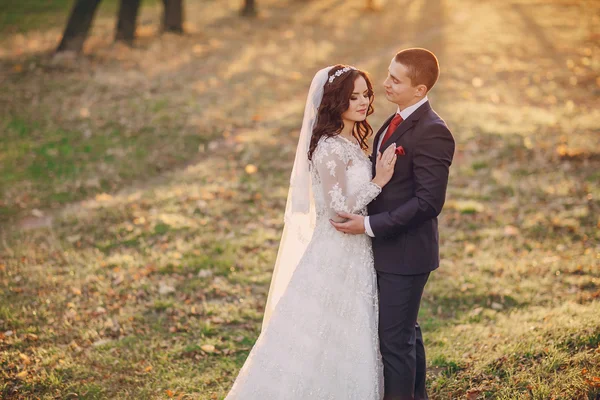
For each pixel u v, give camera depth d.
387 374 3.16
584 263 5.33
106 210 6.70
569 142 8.34
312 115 3.23
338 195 3.07
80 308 4.84
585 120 9.47
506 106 10.48
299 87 11.70
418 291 3.15
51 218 6.71
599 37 16.83
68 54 12.10
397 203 3.07
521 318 4.40
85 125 9.09
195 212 6.67
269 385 3.18
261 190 7.22
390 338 3.15
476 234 6.11
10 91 10.15
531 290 4.97
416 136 2.97
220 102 10.42
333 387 3.15
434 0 25.89
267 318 3.48
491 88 11.64
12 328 4.53
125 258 5.64
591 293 4.75
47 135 8.75
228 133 9.15
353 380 3.15
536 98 11.06
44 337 4.41
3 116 9.23
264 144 8.58
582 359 3.48
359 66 13.20
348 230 3.06
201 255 5.71
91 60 12.10
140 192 7.23
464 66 13.44
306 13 21.42
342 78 3.10
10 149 8.30
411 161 3.00
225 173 7.71
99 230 6.28
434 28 18.64
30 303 4.89
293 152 8.33
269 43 15.47
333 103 3.11
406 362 3.14
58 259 5.67
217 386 3.87
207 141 8.88
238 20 19.02
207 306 4.86
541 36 17.17
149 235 6.14
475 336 4.21
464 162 7.95
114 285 5.20
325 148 3.10
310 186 3.26
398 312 3.13
